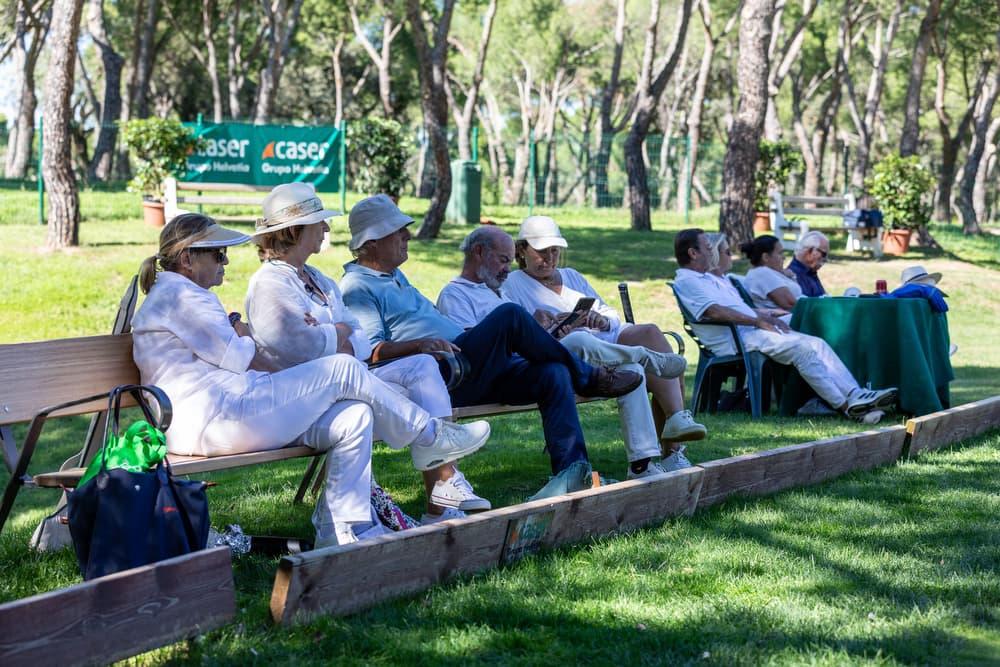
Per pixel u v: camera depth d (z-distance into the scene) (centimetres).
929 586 383
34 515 525
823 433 707
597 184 2962
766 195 2339
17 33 3150
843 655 312
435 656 312
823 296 847
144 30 3919
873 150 4938
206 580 317
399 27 3828
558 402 476
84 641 283
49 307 1216
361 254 514
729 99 4297
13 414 392
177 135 1758
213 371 402
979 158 2814
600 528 430
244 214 1977
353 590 343
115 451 335
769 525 458
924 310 789
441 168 1817
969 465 593
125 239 1588
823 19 3803
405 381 450
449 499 440
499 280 562
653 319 1402
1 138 3419
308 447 402
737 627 338
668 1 4347
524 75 5144
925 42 2325
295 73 5156
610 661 312
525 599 359
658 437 573
